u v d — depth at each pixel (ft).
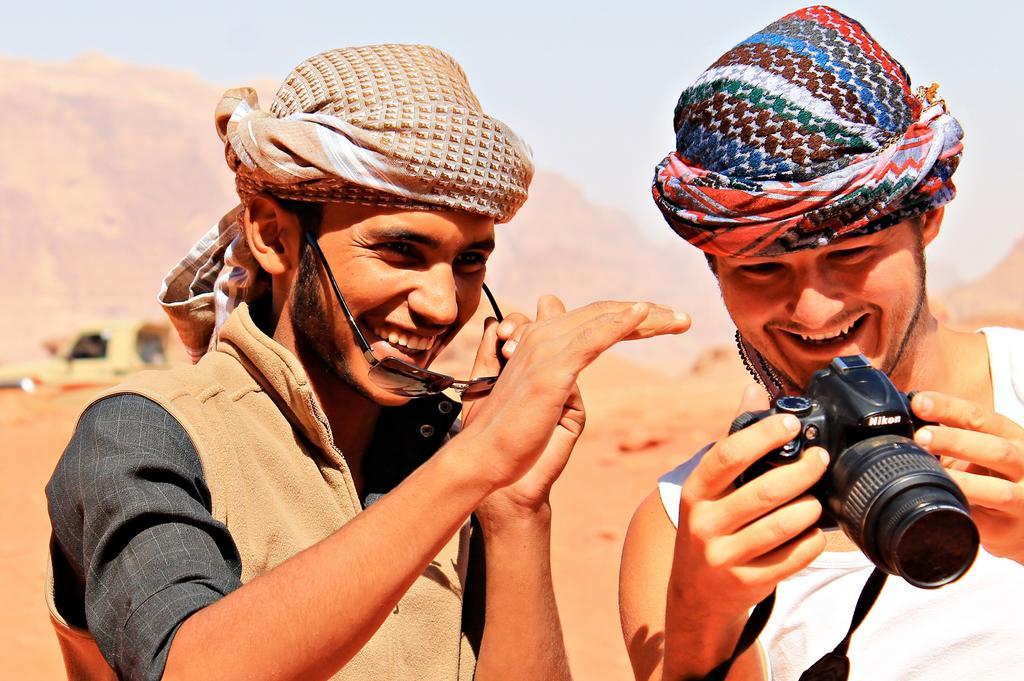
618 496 30.76
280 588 5.02
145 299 581.53
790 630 6.56
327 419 6.32
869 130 6.10
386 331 6.38
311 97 6.37
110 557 5.34
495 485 5.23
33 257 570.87
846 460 5.17
